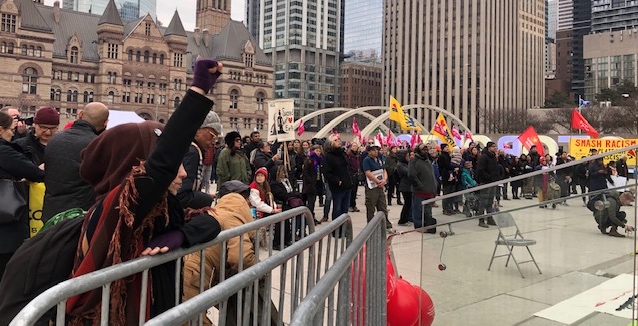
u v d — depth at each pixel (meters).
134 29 93.62
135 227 2.23
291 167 14.34
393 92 151.00
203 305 1.74
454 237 4.17
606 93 86.38
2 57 79.75
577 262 4.30
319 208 15.21
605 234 4.35
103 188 2.40
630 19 167.50
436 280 4.23
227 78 105.25
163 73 96.62
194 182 3.95
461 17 136.12
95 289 2.13
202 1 126.56
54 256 2.35
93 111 4.30
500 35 139.00
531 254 4.21
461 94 135.38
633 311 4.40
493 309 4.12
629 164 4.41
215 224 2.67
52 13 92.19
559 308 4.24
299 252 2.88
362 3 197.88
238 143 9.27
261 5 177.75
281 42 168.88
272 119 12.80
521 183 4.23
